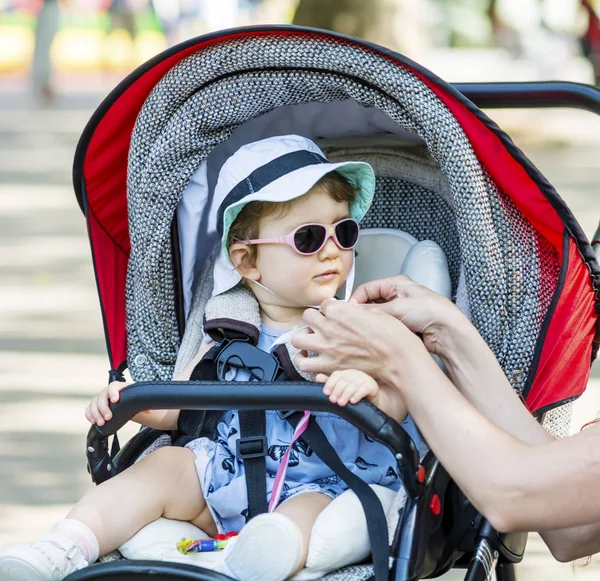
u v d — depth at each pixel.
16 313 7.57
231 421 2.90
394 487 2.88
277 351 2.93
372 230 3.27
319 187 2.99
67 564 2.50
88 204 3.06
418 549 2.43
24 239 9.81
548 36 18.72
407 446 2.44
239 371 2.97
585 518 2.41
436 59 22.69
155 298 3.08
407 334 2.62
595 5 16.97
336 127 3.26
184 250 3.14
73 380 6.20
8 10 24.72
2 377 6.25
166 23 26.00
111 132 2.98
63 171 13.03
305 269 2.96
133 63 23.58
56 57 24.16
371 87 2.82
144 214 2.98
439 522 2.63
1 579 2.52
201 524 2.87
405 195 3.29
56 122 16.73
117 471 2.88
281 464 2.72
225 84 2.88
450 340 2.76
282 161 2.99
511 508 2.42
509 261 2.83
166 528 2.71
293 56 2.79
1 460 5.15
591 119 17.08
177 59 2.87
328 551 2.46
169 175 2.96
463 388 2.74
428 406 2.53
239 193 3.01
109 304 3.10
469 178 2.76
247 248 3.04
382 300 2.99
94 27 25.23
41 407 5.78
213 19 26.00
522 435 2.65
